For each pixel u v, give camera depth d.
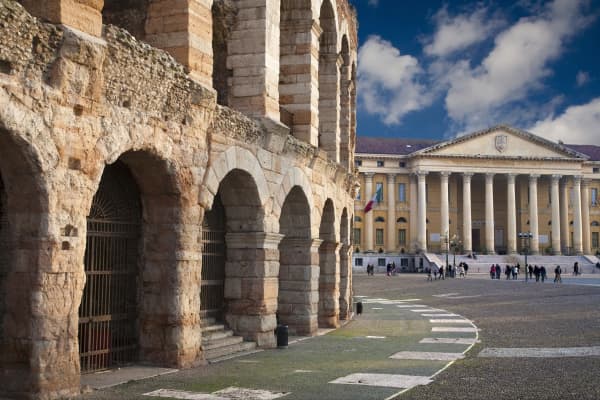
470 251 112.12
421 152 113.38
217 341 19.23
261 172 20.28
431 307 41.41
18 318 12.33
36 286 12.23
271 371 16.05
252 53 20.88
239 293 20.59
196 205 17.00
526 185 122.38
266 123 20.17
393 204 116.56
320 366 16.97
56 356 12.45
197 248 17.03
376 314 36.09
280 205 21.73
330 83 29.38
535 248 114.00
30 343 12.16
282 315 24.78
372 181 117.25
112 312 16.16
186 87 16.14
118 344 16.28
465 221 113.00
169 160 15.83
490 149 114.94
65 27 12.60
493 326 28.27
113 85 13.98
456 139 114.38
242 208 20.53
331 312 28.08
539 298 45.41
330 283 28.25
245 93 20.84
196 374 15.40
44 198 12.30
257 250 20.55
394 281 78.06
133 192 16.80
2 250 13.38
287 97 24.97
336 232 28.69
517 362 17.64
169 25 17.16
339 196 29.38
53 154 12.38
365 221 116.00
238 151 18.91
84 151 13.13
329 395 13.10
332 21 29.09
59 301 12.55
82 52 12.84
